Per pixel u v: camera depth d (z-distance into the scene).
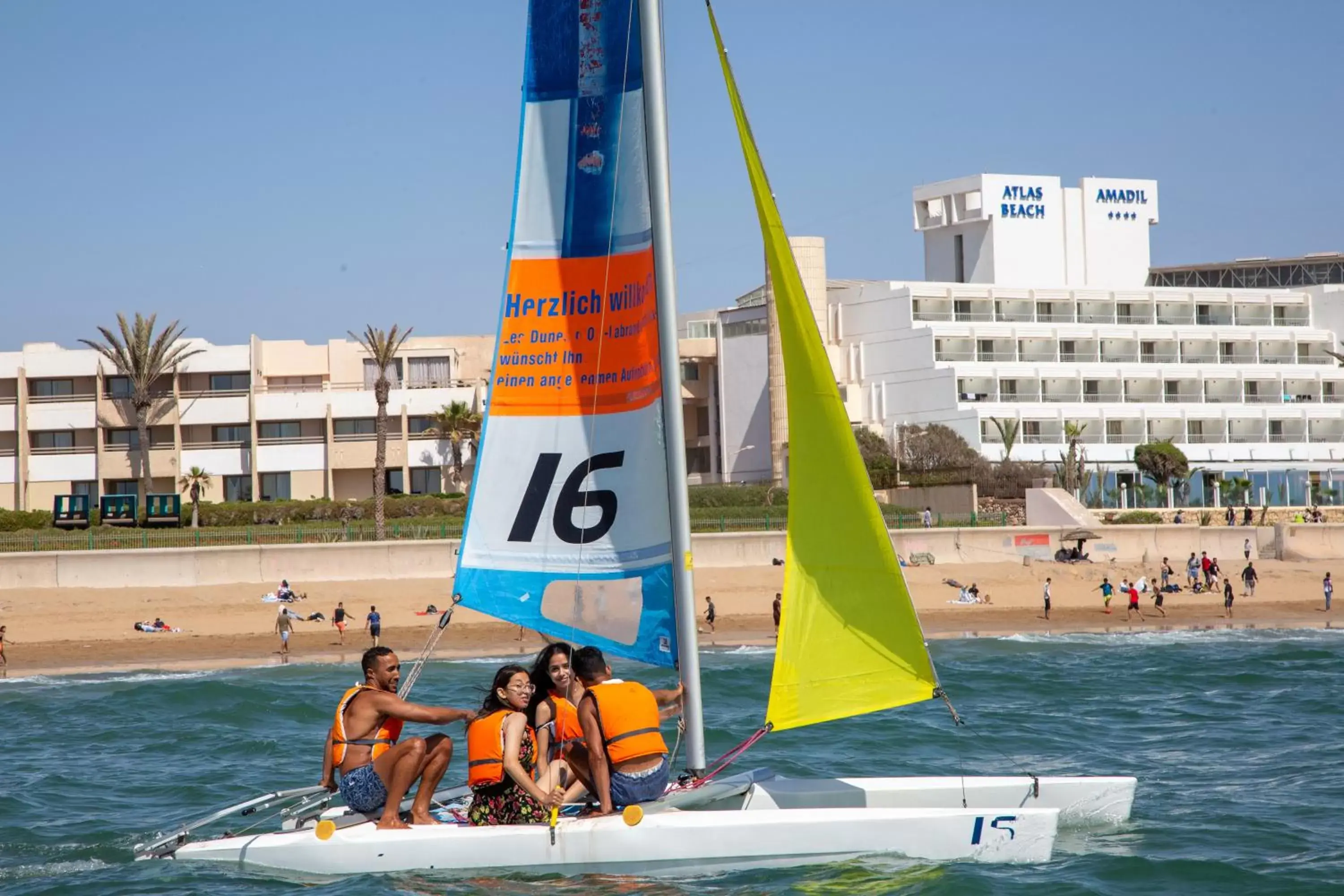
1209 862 11.60
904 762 17.02
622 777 11.12
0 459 77.44
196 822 11.93
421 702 25.91
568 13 11.47
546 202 11.59
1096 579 54.62
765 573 52.38
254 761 18.16
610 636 11.52
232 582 48.66
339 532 54.06
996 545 57.19
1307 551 59.97
